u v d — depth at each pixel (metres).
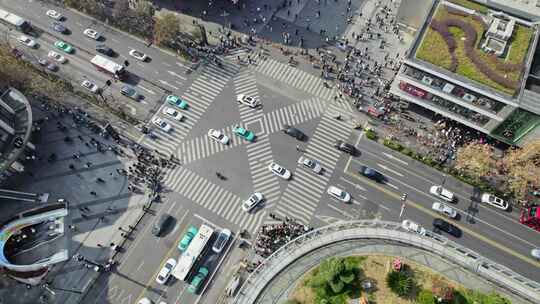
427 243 55.69
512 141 81.94
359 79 97.00
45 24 105.06
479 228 79.56
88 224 80.31
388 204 82.50
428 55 79.19
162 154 88.12
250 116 93.31
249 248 77.69
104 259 76.94
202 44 101.94
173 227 80.12
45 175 85.62
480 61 77.31
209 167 86.75
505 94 74.31
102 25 105.31
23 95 85.75
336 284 50.06
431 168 86.06
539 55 80.69
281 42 103.31
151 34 103.06
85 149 88.38
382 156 87.81
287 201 83.06
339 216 81.38
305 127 91.88
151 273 75.81
